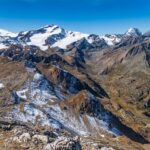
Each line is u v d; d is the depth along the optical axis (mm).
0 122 82938
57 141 67062
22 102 160750
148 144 173750
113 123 181625
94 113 179875
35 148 66062
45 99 176250
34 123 143250
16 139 69750
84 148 82688
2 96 160500
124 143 156250
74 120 168750
